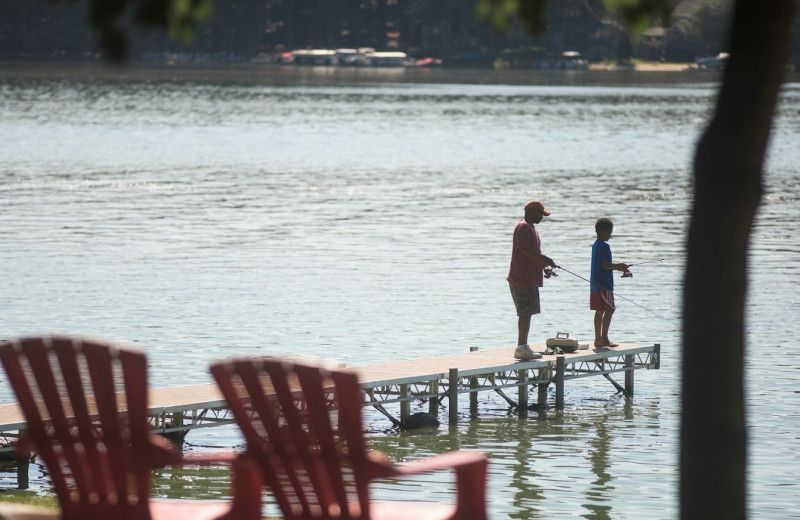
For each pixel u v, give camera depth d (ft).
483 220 453.99
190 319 263.49
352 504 80.07
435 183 603.67
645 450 172.86
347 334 252.62
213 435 177.17
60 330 249.14
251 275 323.37
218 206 488.44
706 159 67.92
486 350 213.46
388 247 380.58
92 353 77.61
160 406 161.79
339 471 77.41
